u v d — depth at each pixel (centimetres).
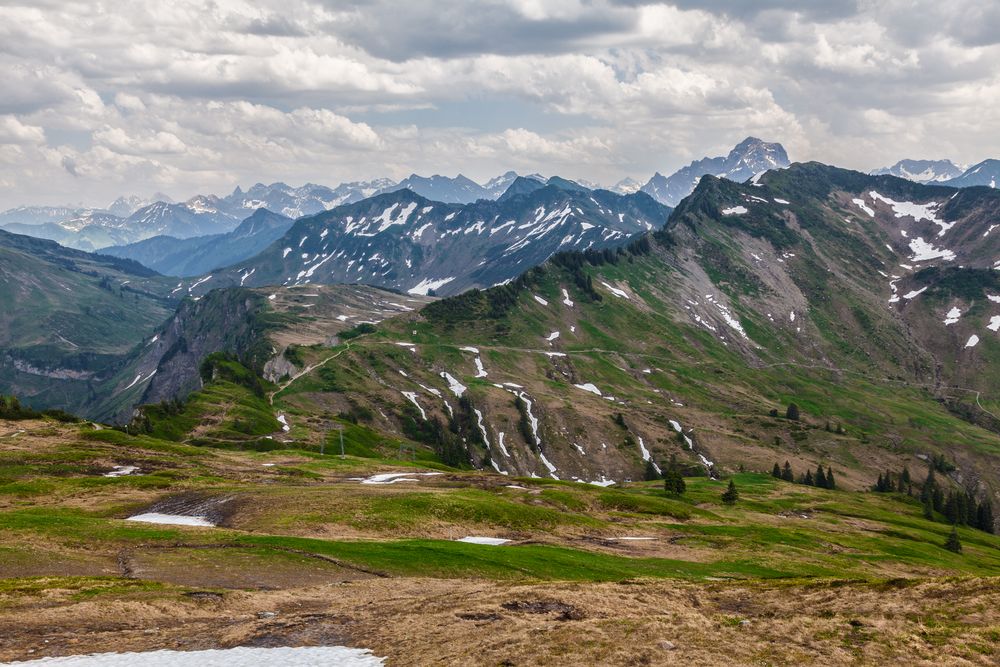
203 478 10194
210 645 3653
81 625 3909
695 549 8762
